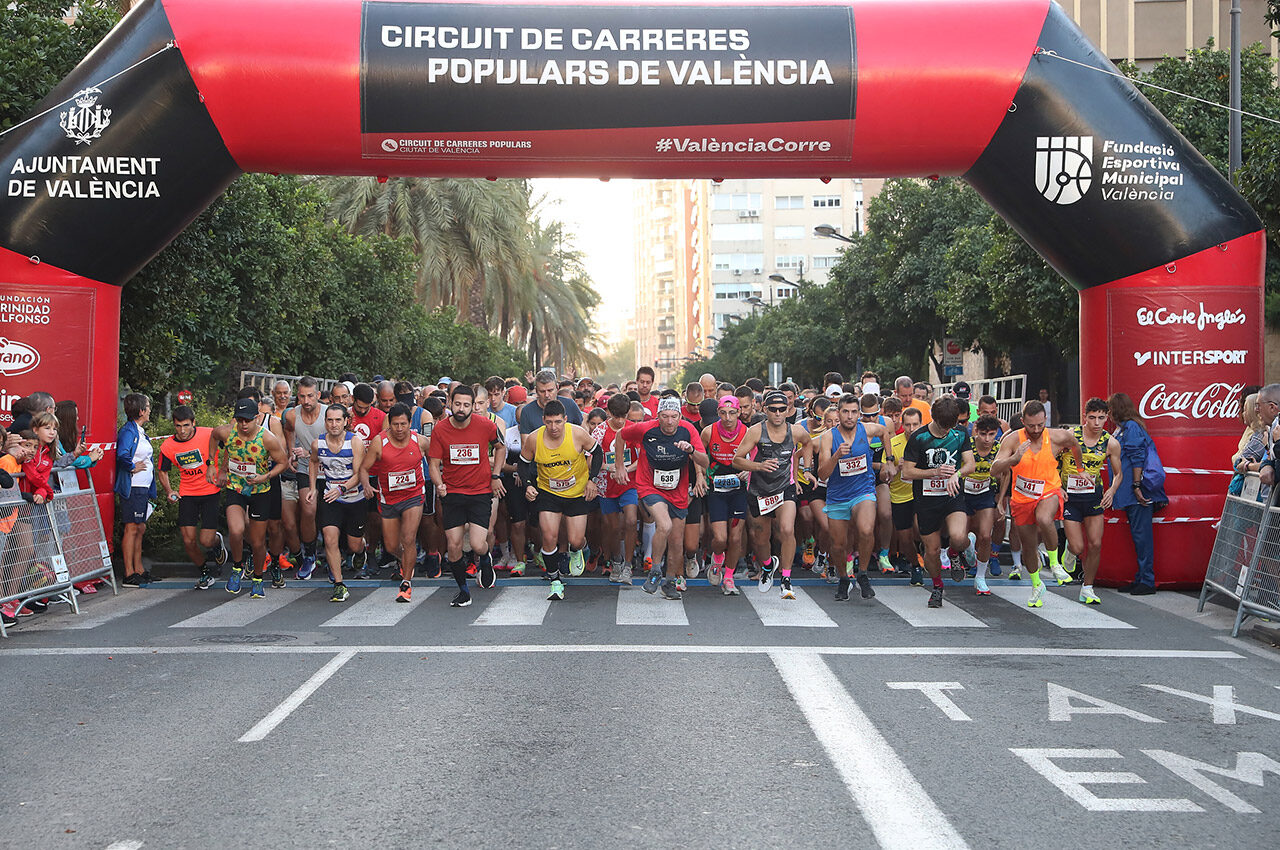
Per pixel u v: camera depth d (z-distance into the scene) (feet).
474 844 14.16
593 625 30.50
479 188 115.03
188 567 42.45
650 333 611.47
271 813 15.38
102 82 36.09
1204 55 70.95
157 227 37.37
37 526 31.60
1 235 35.91
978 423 34.68
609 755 18.10
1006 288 78.89
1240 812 15.38
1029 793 16.15
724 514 35.45
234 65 35.86
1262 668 24.97
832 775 17.01
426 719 20.39
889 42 36.45
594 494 35.78
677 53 35.99
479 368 147.74
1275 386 29.53
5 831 14.75
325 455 34.58
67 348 36.55
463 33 35.94
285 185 76.95
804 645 27.53
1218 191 37.14
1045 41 36.83
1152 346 36.91
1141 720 20.29
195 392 76.95
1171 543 36.68
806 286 170.71
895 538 42.14
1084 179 36.60
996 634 29.12
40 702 21.89
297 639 28.43
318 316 95.81
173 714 20.86
